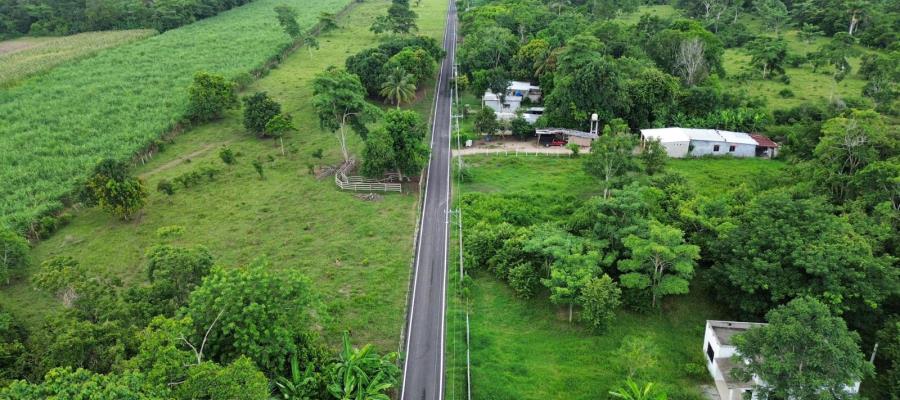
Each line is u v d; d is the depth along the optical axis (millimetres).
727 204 64688
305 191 85500
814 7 166250
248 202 82250
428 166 94375
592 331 55375
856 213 59594
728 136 96688
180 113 111062
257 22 194750
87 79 132500
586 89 100938
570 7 185625
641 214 62781
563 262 58250
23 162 92250
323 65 149875
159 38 172750
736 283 52719
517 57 131000
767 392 40781
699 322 56594
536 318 58219
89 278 62156
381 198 83750
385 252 69875
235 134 107562
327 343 54062
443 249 71125
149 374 34938
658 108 104125
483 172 91438
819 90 120500
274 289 45562
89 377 34125
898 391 43969
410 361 53062
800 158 81562
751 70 133500
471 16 174375
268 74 142000
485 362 52188
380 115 92562
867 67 125438
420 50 127438
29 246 70188
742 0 178250
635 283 55688
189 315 42906
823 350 39000
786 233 53594
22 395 31531
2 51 161875
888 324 48000
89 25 186500
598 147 77438
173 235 72562
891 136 71562
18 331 50562
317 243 71875
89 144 97375
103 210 76688
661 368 50906
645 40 134750
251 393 35438
